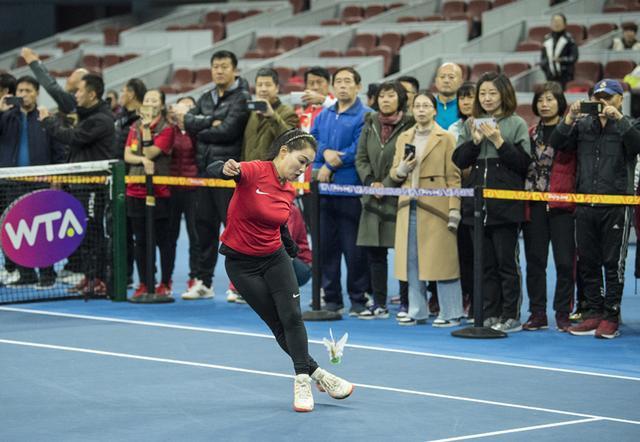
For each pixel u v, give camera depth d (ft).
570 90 80.59
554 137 38.52
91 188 48.49
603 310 40.01
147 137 46.85
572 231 39.75
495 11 100.01
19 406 28.71
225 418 27.40
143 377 32.24
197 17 125.70
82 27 130.82
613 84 37.96
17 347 37.09
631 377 32.42
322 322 42.39
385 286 43.45
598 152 37.91
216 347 36.96
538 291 40.50
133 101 49.90
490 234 39.83
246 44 111.24
